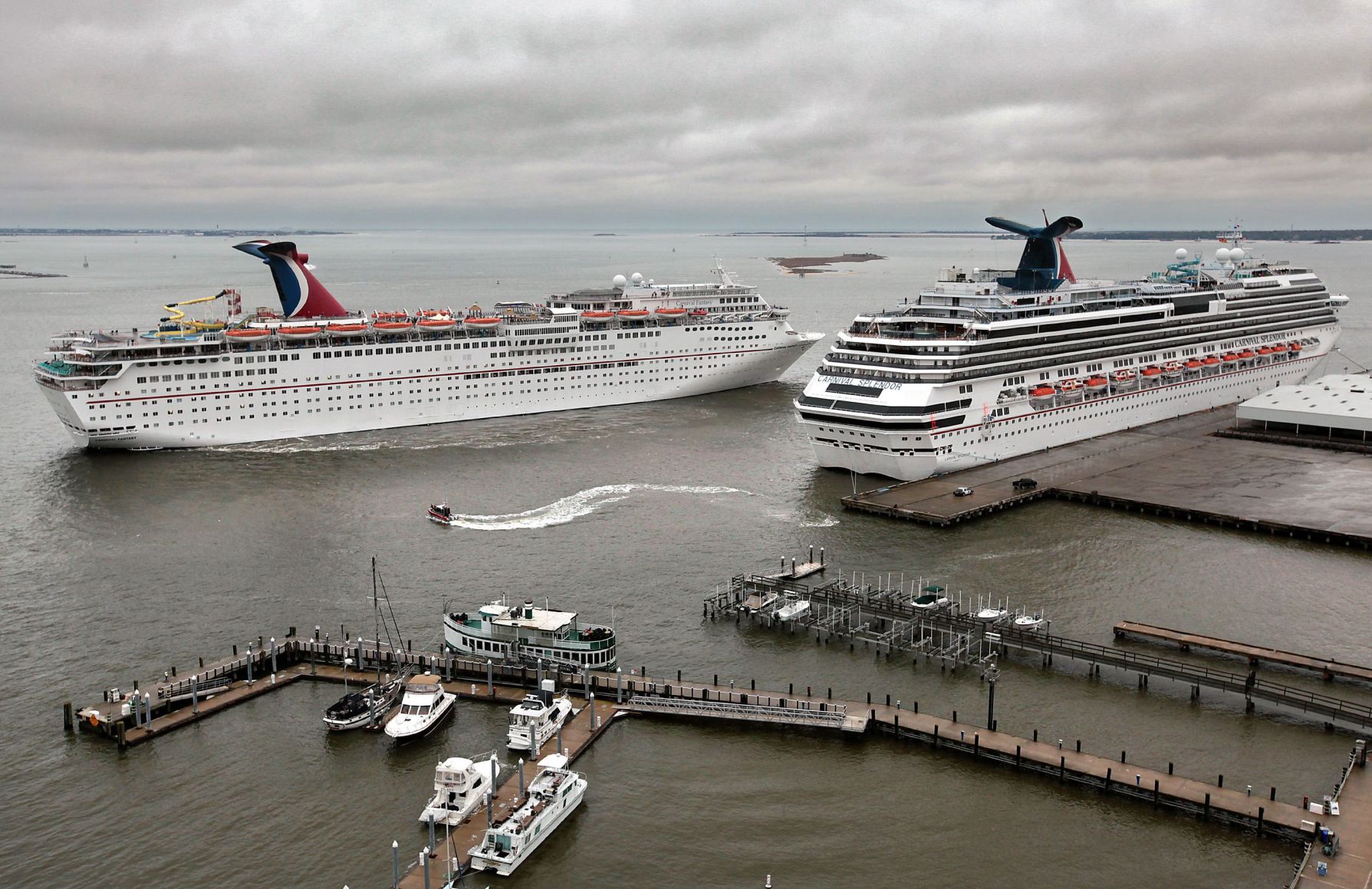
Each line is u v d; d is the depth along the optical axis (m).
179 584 94.25
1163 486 119.12
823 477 130.00
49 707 71.88
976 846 57.19
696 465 137.50
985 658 78.19
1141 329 151.88
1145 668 73.38
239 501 121.06
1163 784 60.34
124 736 66.88
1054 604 87.69
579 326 179.75
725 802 61.50
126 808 60.91
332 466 138.25
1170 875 54.41
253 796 62.16
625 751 67.06
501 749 67.19
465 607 88.69
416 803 61.56
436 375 166.62
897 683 74.75
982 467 129.62
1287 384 183.50
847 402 126.38
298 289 168.38
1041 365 136.12
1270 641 79.69
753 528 108.75
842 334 137.62
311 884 54.69
